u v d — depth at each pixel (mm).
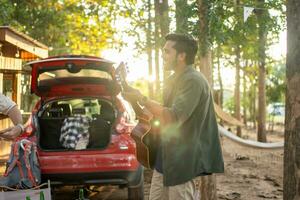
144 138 3547
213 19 6113
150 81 15367
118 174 6246
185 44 3324
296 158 2809
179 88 3219
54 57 6723
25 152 6000
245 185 8664
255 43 9297
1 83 11422
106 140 6641
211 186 5844
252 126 35375
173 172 3213
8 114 2840
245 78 33750
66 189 8039
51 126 6629
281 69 33562
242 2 7180
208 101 3260
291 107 2830
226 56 16891
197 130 3221
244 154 14297
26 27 24281
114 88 6648
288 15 2848
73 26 24203
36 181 6012
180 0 6465
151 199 3615
